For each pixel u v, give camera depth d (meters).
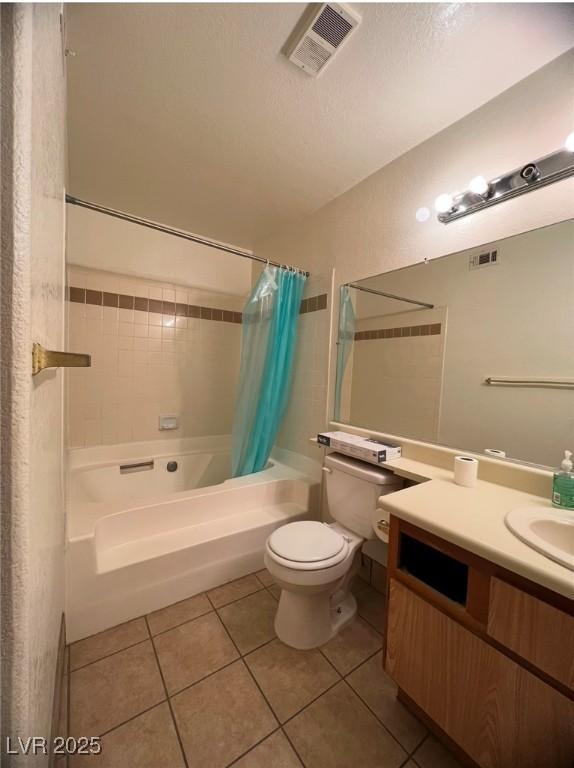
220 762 0.88
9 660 0.34
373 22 0.99
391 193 1.65
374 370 1.74
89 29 1.02
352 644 1.30
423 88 1.21
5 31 0.30
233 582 1.64
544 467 1.10
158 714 1.00
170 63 1.14
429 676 0.88
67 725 0.96
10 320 0.32
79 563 1.25
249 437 2.22
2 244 0.31
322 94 1.26
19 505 0.33
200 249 2.61
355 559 1.59
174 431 2.55
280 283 2.13
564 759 0.64
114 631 1.31
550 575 0.63
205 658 1.20
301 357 2.26
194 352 2.62
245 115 1.38
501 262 1.23
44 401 0.53
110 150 1.61
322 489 2.03
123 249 2.26
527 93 1.15
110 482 2.16
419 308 1.52
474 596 0.78
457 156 1.36
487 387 1.27
